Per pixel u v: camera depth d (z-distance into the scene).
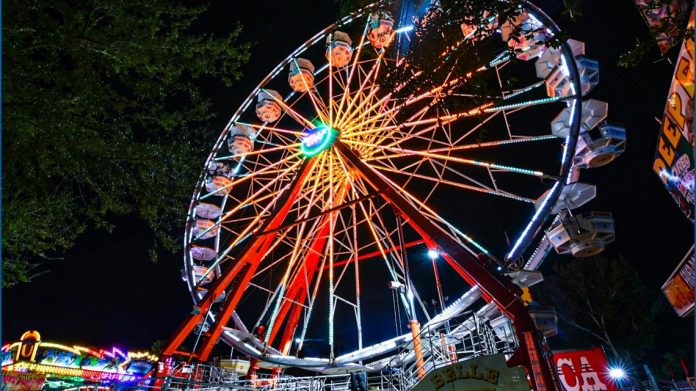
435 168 24.84
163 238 10.87
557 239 20.56
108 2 9.03
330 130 25.16
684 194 11.20
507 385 10.55
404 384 15.04
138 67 9.80
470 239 18.77
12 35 8.11
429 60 8.33
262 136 28.48
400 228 19.62
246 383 20.78
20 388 10.80
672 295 13.80
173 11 10.00
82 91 9.14
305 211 26.38
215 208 27.12
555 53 21.89
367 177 21.53
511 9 7.67
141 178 10.24
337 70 27.84
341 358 23.47
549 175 20.34
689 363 38.81
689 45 8.94
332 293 24.70
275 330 26.22
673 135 11.03
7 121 8.29
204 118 11.15
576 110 20.86
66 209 10.30
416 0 10.78
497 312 18.42
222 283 21.53
